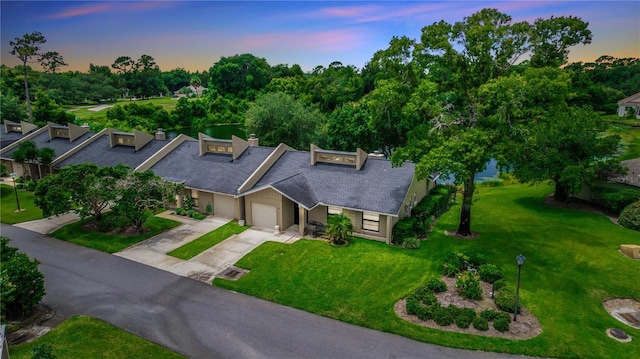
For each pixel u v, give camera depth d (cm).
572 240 2636
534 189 4028
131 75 16750
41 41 6041
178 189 2878
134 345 1580
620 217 2931
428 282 2006
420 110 2497
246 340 1628
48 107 6856
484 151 2262
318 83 10650
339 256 2397
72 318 1759
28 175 4222
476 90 2470
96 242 2608
